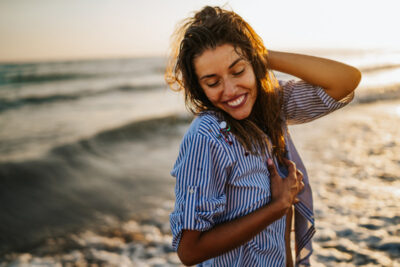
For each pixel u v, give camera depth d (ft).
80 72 153.58
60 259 13.02
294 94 4.60
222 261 3.88
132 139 32.96
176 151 28.89
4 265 12.72
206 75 3.63
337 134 28.84
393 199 13.25
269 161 4.11
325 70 4.26
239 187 3.75
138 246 13.32
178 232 3.48
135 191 19.49
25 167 23.45
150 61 277.44
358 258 9.05
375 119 35.50
